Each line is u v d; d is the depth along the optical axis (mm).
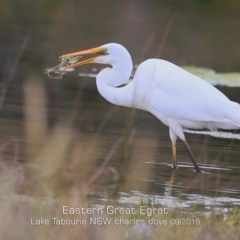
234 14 31297
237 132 15344
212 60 24375
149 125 15406
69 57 13328
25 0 29469
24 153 10914
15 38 23438
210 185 11047
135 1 31469
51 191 8195
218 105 12188
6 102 15461
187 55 24656
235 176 11711
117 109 16375
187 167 12242
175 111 12227
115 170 9523
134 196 9516
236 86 20031
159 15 30141
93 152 11719
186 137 14711
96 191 9180
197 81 12430
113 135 13750
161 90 12336
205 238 7086
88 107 16078
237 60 24828
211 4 31938
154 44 25531
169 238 7062
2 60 20141
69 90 17516
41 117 7191
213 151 13602
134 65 21469
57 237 6508
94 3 30750
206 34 28250
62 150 8453
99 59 12648
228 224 8055
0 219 6688
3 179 8219
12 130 13062
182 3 31812
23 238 6395
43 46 22859
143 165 11391
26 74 18641
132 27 27844
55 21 27078
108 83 12711
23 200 7797
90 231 6742
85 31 26250
